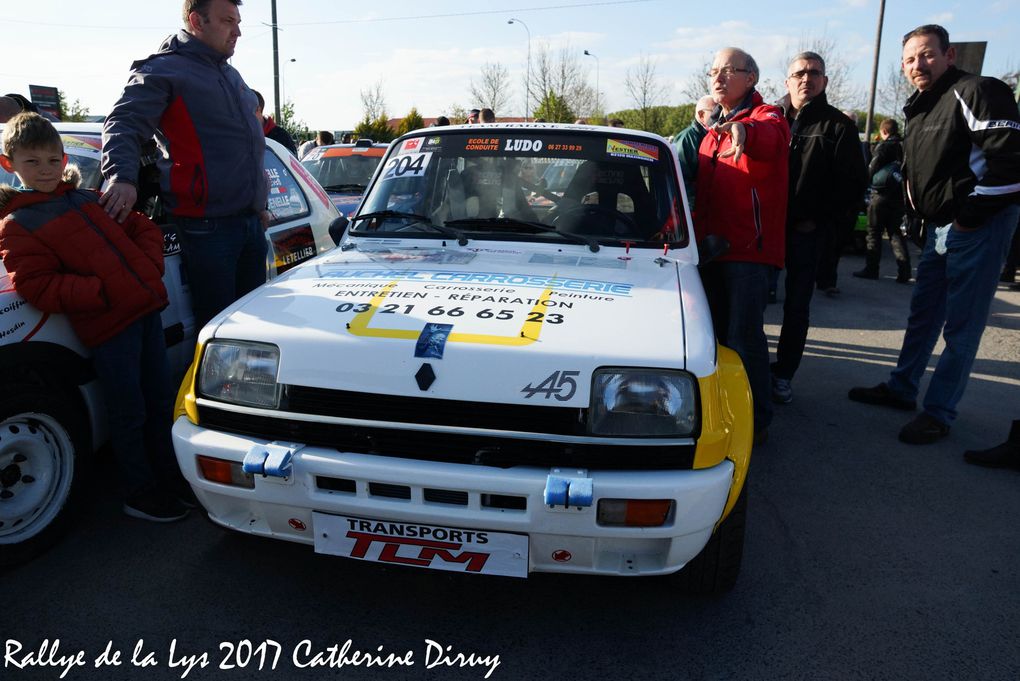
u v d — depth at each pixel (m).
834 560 3.04
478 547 2.22
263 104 6.64
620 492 2.10
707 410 2.19
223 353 2.40
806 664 2.39
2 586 2.68
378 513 2.22
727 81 3.85
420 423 2.19
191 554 2.93
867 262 9.98
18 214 2.64
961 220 3.95
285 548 2.99
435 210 3.44
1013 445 3.99
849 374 5.73
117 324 2.85
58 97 16.70
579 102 37.19
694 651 2.45
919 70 4.07
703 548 2.55
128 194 2.94
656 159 3.48
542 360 2.16
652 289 2.68
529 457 2.16
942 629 2.59
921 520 3.41
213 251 3.47
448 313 2.38
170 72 3.17
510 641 2.47
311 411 2.27
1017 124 3.66
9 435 2.74
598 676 2.31
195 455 2.38
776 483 3.78
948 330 4.28
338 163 9.74
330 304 2.49
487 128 3.64
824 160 4.58
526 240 3.24
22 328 2.74
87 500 3.32
